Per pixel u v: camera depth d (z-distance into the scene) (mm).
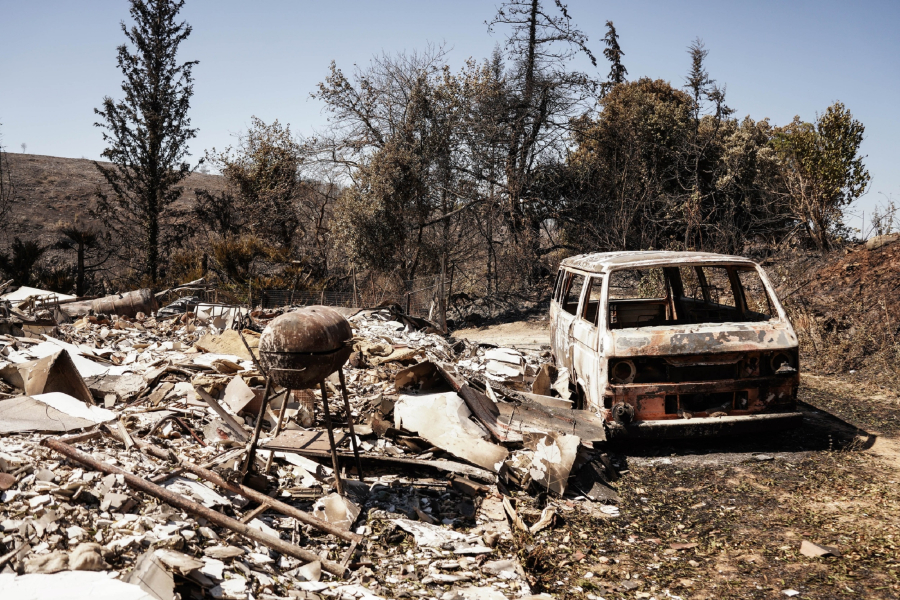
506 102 24531
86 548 2801
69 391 5512
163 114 27969
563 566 3852
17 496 3215
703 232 19625
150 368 7082
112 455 4098
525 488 4988
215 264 24016
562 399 6508
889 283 10367
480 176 24078
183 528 3334
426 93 23797
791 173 15297
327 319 4074
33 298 11750
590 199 24094
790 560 3773
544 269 23516
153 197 28438
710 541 4137
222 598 2805
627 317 8352
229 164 28469
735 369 5660
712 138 23531
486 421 5832
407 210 22875
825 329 10117
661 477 5297
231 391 6043
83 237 24625
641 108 24547
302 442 5090
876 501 4500
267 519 3891
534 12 25688
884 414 6832
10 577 2598
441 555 3736
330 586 3186
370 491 4621
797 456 5543
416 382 6414
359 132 24906
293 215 27047
